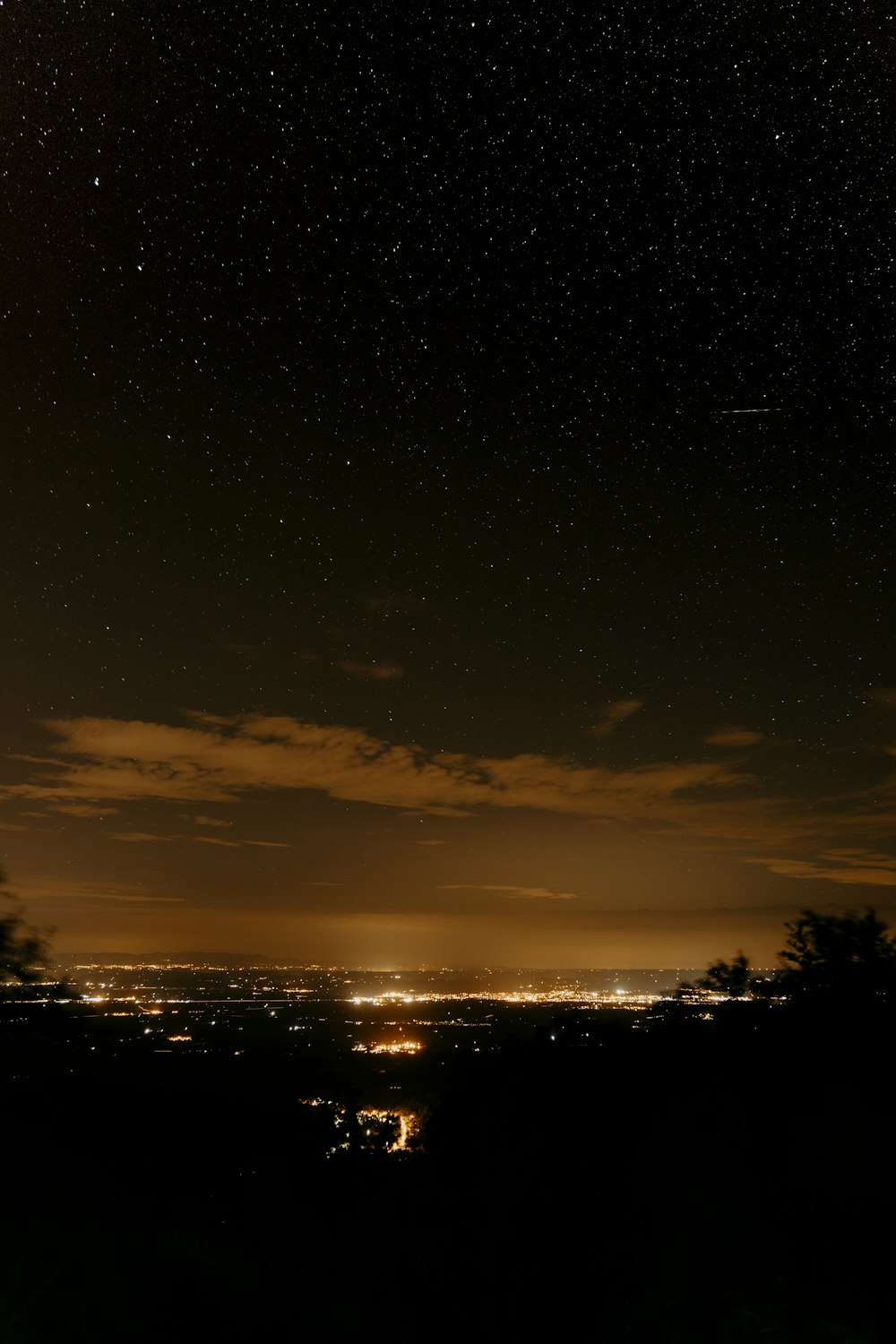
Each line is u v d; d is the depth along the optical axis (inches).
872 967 490.3
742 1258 236.1
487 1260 240.5
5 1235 270.8
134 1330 216.8
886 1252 239.5
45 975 540.7
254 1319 224.4
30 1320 221.0
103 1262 254.8
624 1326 210.2
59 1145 386.0
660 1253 235.0
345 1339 214.4
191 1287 241.0
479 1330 216.7
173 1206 336.8
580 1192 283.7
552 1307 221.8
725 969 565.9
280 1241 290.4
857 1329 206.5
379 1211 318.3
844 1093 343.6
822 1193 279.6
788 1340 202.8
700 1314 212.8
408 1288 237.9
